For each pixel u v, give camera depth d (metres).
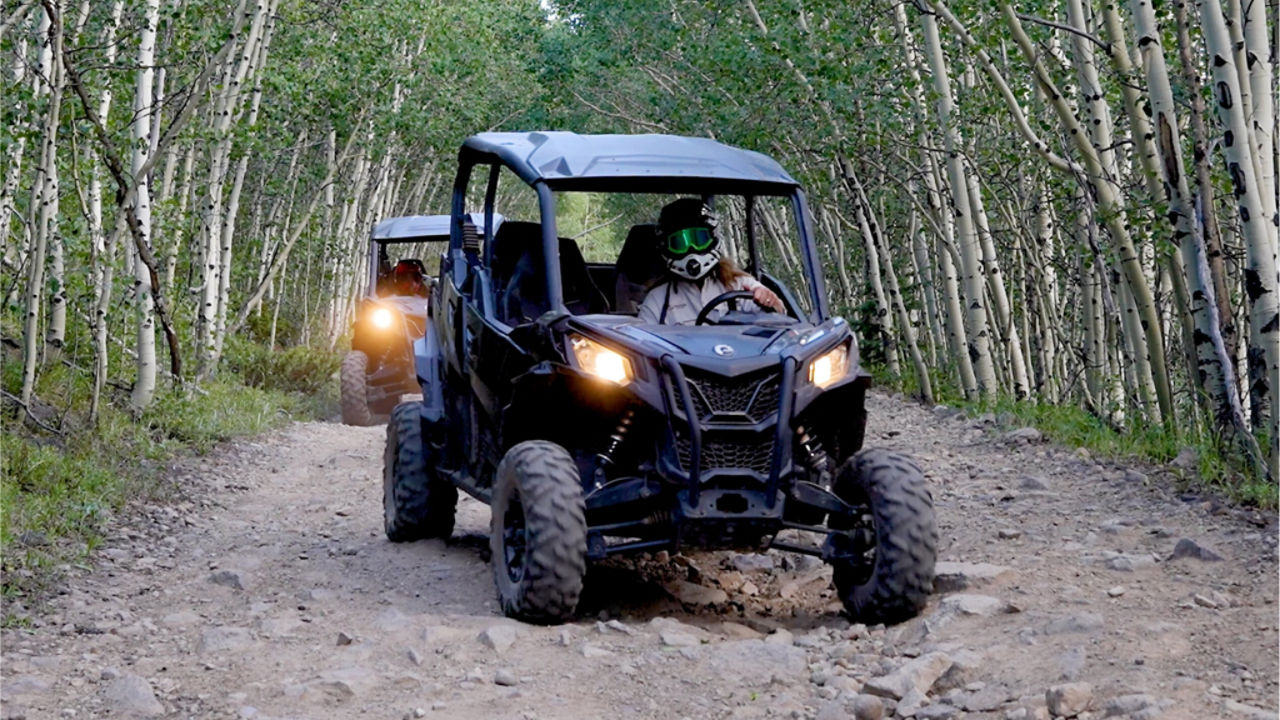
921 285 18.80
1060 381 18.14
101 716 4.97
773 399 5.94
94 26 12.48
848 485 6.07
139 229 12.18
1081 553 6.71
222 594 7.00
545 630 5.82
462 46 26.41
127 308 12.50
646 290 6.80
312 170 25.75
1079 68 10.55
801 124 16.66
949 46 14.17
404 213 39.31
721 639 5.84
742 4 17.78
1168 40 11.23
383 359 16.06
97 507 8.66
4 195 11.21
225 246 18.31
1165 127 8.41
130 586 7.21
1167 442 9.16
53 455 9.62
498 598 6.65
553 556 5.79
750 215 7.17
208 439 12.49
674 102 20.47
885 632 5.78
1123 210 9.91
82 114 11.00
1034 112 12.91
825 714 4.67
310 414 16.89
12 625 6.22
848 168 17.28
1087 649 5.02
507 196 40.09
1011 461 9.67
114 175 11.20
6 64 11.73
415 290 16.78
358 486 10.88
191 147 16.14
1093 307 15.10
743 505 5.86
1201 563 6.20
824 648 5.62
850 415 6.24
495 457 6.82
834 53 14.84
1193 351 9.64
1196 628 5.19
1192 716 4.24
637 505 6.03
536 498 5.84
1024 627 5.41
